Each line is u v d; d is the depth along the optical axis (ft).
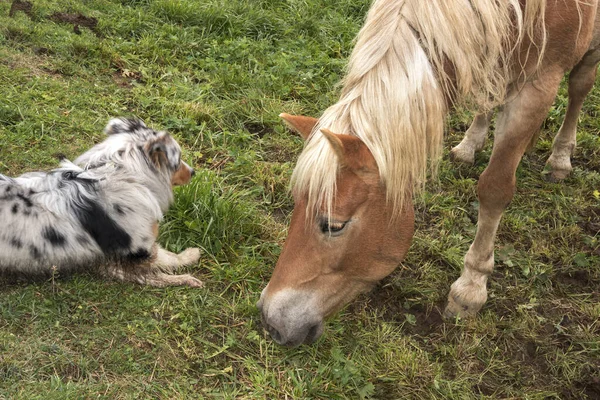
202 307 7.02
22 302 6.52
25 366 5.92
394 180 5.16
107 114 9.60
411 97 5.19
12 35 10.71
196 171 8.66
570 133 9.70
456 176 9.84
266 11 12.84
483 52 5.68
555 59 6.47
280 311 5.53
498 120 6.81
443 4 5.41
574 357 7.14
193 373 6.31
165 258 7.38
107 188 6.68
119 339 6.42
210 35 12.12
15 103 9.20
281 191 8.98
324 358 6.70
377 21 5.56
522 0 5.93
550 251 8.63
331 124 5.30
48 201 6.44
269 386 6.28
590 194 9.74
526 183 9.80
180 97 10.38
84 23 11.71
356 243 5.48
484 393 6.70
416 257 8.29
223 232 7.93
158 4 12.35
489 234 7.07
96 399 5.74
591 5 6.52
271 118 10.27
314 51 12.13
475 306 7.34
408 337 7.13
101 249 6.73
